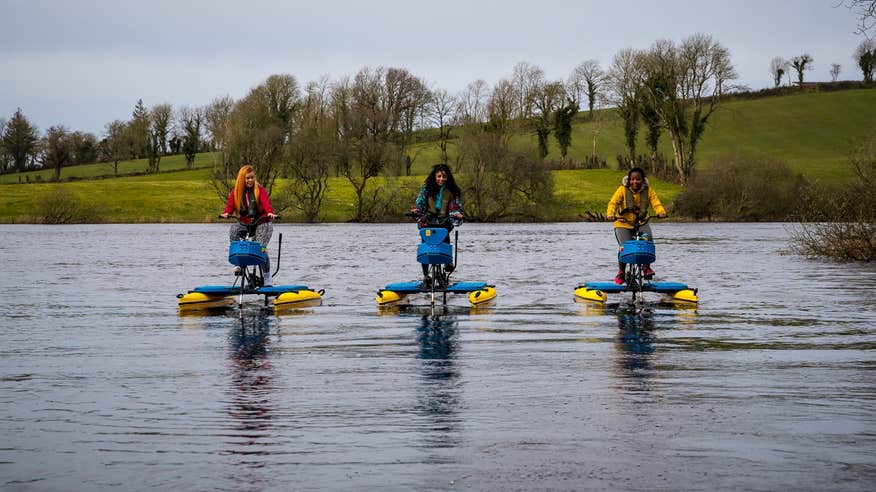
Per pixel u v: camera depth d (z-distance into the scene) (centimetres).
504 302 1213
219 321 1012
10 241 3481
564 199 6925
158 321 1014
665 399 578
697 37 7756
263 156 6438
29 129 11238
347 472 426
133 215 6919
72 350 796
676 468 430
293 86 8531
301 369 693
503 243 3150
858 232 2202
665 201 7200
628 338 862
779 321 998
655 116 8262
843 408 551
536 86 9288
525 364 713
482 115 8844
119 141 11962
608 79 8619
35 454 460
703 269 1892
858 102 11400
